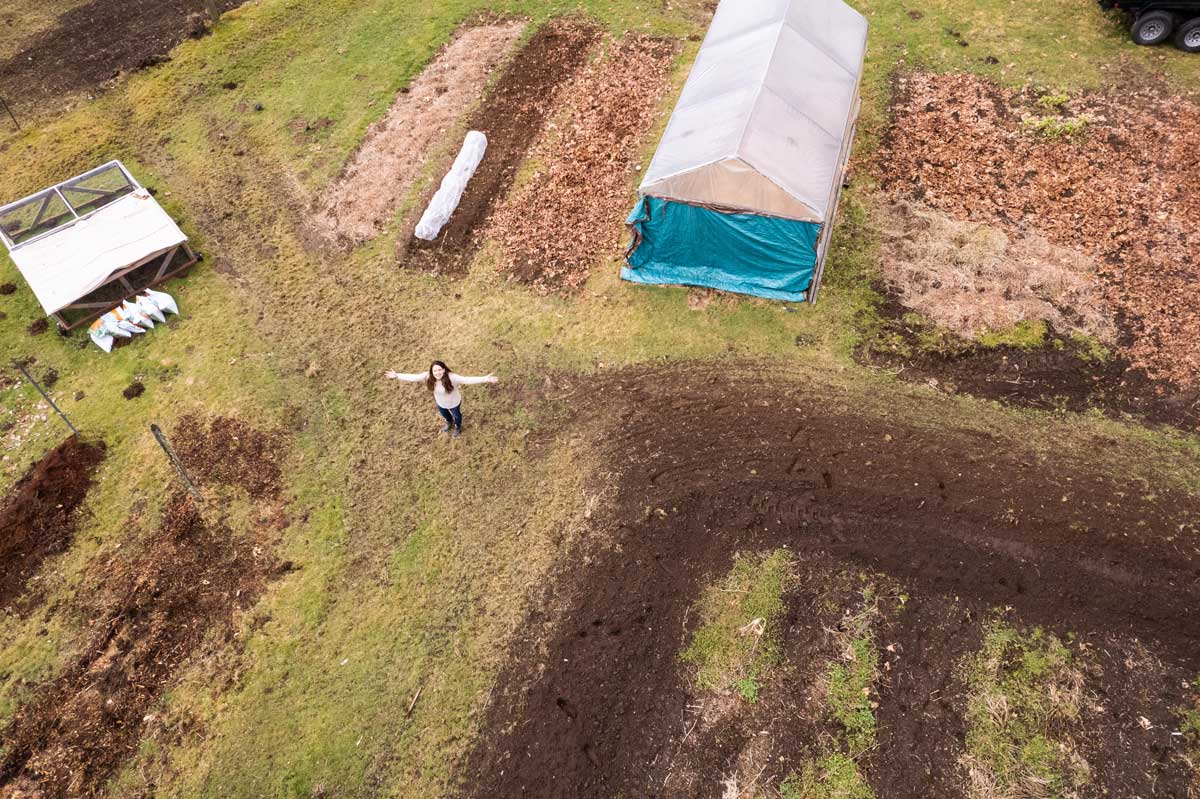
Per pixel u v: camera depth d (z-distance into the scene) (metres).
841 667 8.12
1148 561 8.55
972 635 8.23
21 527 9.68
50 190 12.47
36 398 11.04
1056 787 7.24
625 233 12.50
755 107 10.88
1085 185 12.46
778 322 11.23
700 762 7.65
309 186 13.74
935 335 10.81
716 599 8.69
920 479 9.42
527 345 11.26
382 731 8.05
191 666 8.56
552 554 9.20
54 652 8.73
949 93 14.31
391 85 15.60
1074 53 14.80
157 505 9.86
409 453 10.23
